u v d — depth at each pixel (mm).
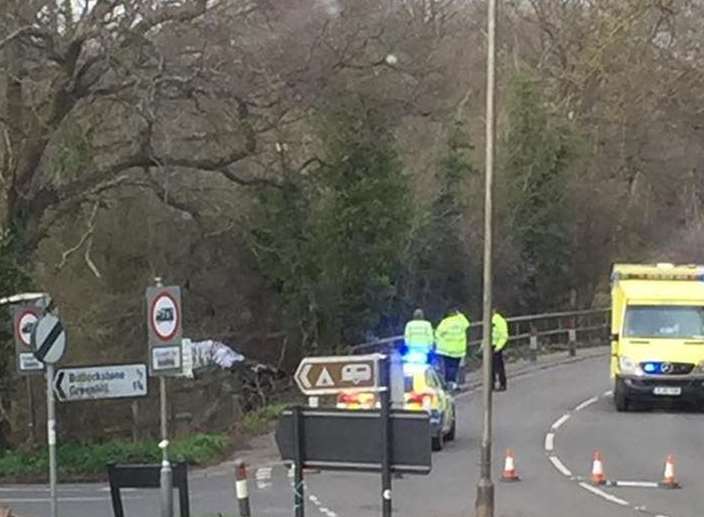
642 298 29203
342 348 35250
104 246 35719
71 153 28703
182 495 14258
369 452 13648
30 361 17531
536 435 24891
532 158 49562
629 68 61750
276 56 27797
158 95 26500
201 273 37219
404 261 38562
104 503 18719
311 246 34906
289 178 33375
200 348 33938
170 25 26219
